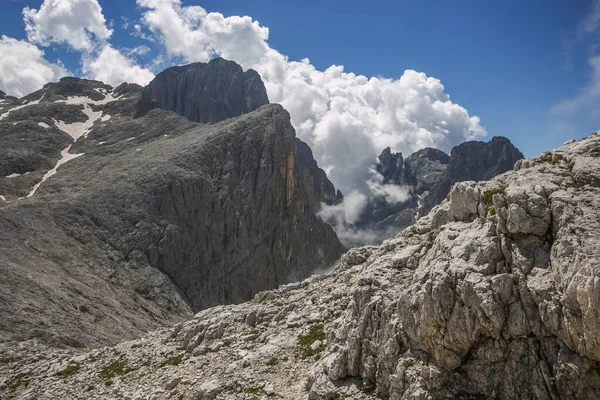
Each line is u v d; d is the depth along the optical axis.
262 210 194.62
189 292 152.25
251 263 179.12
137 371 30.17
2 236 108.69
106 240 141.75
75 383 30.58
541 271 16.28
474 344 16.97
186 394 23.64
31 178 181.38
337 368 20.27
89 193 158.00
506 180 20.62
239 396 21.69
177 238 157.00
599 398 14.30
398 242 27.59
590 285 13.77
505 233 17.81
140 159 188.62
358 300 22.33
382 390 18.58
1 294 71.06
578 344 14.45
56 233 129.25
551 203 17.22
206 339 31.67
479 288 16.53
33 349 45.78
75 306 82.88
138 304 118.31
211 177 186.00
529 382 15.59
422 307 17.72
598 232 15.17
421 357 17.89
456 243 19.08
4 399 30.67
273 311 32.16
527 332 15.93
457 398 16.45
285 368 23.61
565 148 21.17
